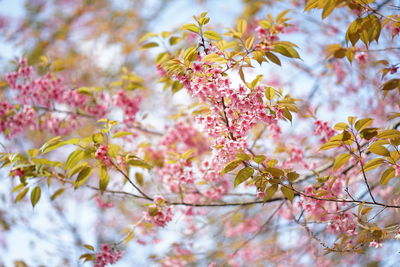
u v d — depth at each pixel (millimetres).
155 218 4285
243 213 6727
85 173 3855
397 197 4867
